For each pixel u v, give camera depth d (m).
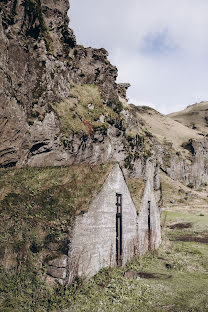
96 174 14.27
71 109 27.39
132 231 16.62
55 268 9.73
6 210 11.75
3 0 23.03
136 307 9.70
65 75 29.72
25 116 21.44
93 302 9.50
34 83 23.67
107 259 13.03
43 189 13.77
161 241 24.41
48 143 22.69
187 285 12.99
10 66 21.25
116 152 33.28
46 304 8.79
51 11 31.55
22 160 20.55
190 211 55.91
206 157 131.25
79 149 25.81
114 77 39.81
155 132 146.38
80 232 10.91
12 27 23.16
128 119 40.31
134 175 34.72
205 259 19.73
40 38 26.30
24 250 10.10
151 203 21.00
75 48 35.66
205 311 9.75
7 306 8.49
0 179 15.11
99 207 12.68
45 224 10.82
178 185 85.56
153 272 15.08
